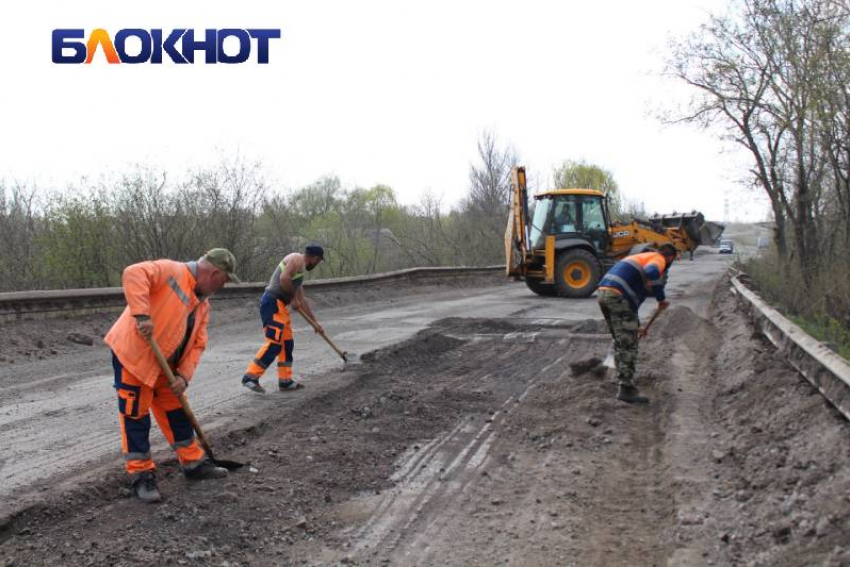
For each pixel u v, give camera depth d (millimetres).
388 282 20469
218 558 3635
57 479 4543
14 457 5016
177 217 16609
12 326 9891
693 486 4453
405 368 8570
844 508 3520
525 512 4285
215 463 4762
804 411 5090
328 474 4836
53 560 3545
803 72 11367
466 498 4504
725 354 8391
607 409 6328
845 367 4863
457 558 3699
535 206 19031
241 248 18031
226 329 12281
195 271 4449
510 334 10969
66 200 14789
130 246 15938
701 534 3807
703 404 6422
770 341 7875
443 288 23250
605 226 18531
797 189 13695
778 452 4617
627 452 5340
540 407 6645
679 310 11367
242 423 5773
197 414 6105
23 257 14922
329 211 29266
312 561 3662
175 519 4016
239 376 7855
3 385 7500
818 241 13469
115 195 15836
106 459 4973
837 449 4203
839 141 10609
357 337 11031
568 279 18094
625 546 3822
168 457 4953
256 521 4070
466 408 6609
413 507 4359
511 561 3662
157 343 4277
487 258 32250
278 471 4852
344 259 25984
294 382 7180
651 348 9148
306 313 7320
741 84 14742
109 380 7781
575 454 5289
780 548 3451
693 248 19141
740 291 12367
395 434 5777
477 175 34625
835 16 10328
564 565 3617
